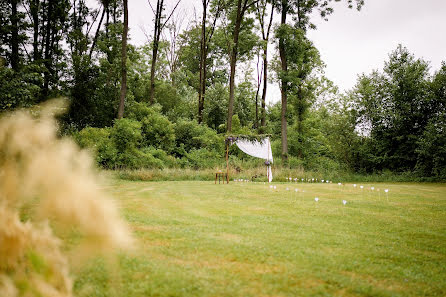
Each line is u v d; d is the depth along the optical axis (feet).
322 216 25.35
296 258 14.28
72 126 71.36
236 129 101.30
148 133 86.53
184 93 129.59
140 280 11.04
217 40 129.49
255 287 10.93
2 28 68.23
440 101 79.71
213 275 11.86
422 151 75.36
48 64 82.12
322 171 85.30
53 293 2.63
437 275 12.83
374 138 88.43
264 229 20.01
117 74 96.22
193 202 31.76
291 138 100.94
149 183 57.00
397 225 22.50
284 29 87.66
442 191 48.49
